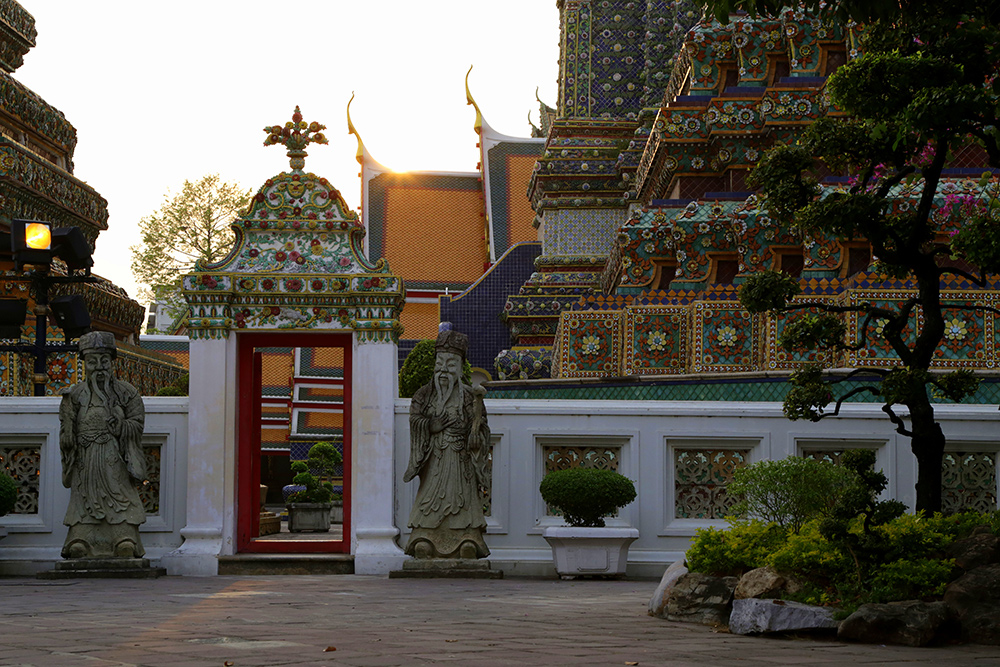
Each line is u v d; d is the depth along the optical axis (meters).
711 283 21.53
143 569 13.06
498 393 18.23
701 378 17.33
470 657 6.77
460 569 13.08
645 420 14.16
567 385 18.08
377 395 14.05
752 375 16.97
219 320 14.05
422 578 13.02
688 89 26.14
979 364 17.20
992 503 14.12
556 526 13.55
